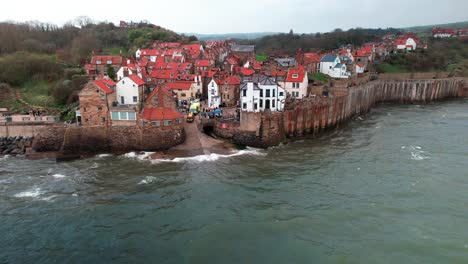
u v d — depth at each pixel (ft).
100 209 151.02
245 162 211.00
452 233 134.31
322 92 330.95
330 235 132.98
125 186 174.81
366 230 136.36
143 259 118.42
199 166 203.41
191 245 126.31
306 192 168.55
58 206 153.58
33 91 340.39
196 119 275.59
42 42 516.32
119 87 261.24
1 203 156.15
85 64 417.49
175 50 477.77
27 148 235.81
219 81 327.47
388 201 159.43
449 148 236.63
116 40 636.89
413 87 457.68
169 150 230.27
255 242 128.26
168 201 158.81
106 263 116.06
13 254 120.16
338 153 228.63
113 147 228.84
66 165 207.00
